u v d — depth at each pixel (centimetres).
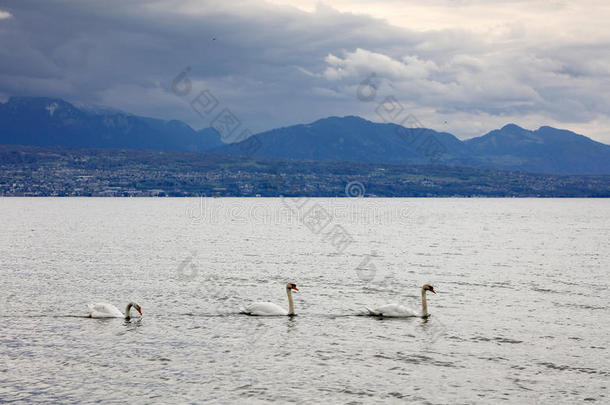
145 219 16488
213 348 3067
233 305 4150
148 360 2856
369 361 2877
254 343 3161
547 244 9294
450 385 2562
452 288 4966
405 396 2434
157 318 3725
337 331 3438
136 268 6000
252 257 7150
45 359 2858
